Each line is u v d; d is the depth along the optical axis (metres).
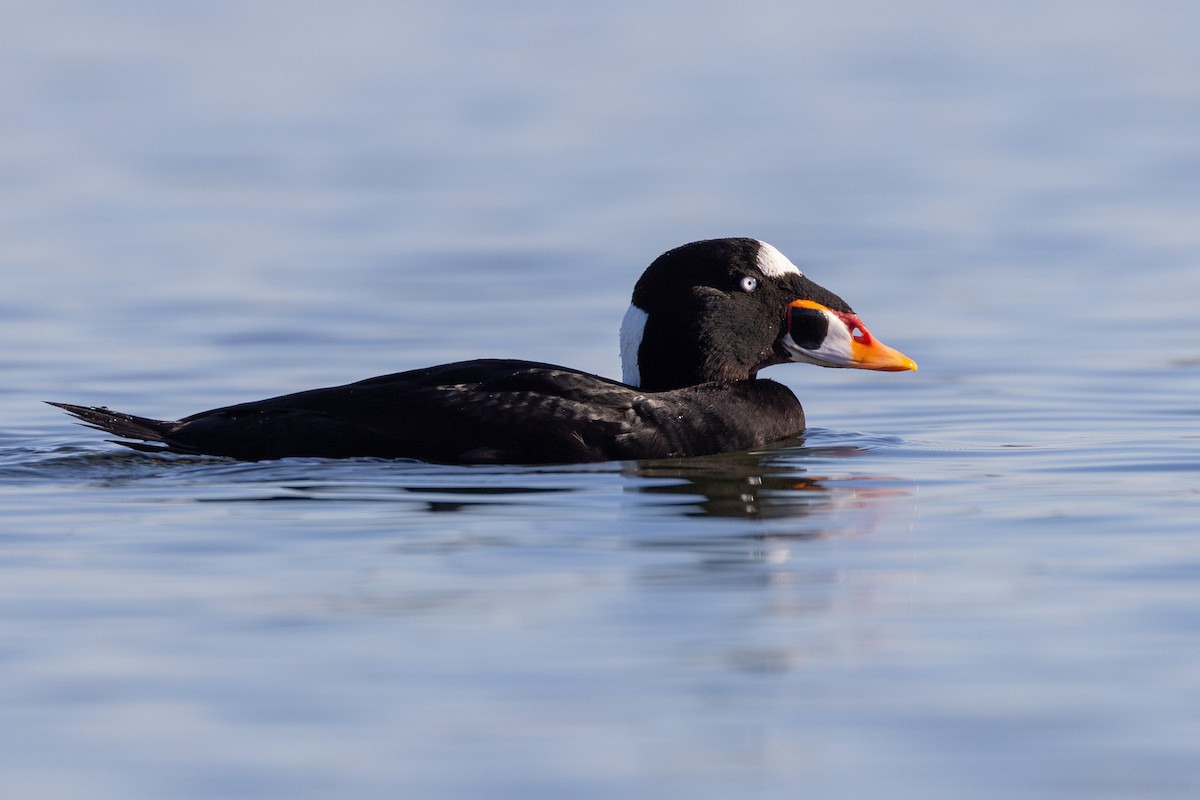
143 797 6.96
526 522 10.69
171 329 19.14
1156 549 10.05
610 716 7.62
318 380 16.78
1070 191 28.64
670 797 6.89
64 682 8.02
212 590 9.30
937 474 12.34
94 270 22.75
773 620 8.80
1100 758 7.18
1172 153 32.09
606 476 12.02
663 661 8.23
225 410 12.72
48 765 7.23
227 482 11.74
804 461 12.78
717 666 8.18
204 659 8.29
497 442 12.30
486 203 28.23
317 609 8.97
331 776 7.09
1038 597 9.16
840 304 14.00
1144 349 18.00
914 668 8.16
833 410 15.65
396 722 7.56
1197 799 6.79
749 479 12.05
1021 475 12.29
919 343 18.78
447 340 18.70
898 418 15.12
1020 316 19.97
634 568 9.69
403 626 8.71
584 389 12.63
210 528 10.54
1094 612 8.90
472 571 9.62
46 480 11.91
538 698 7.80
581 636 8.56
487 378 12.66
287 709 7.71
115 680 8.05
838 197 28.45
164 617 8.87
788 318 13.85
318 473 11.98
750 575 9.57
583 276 22.41
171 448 12.53
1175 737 7.37
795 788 6.97
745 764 7.17
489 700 7.79
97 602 9.12
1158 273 22.33
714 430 13.03
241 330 19.14
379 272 22.77
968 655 8.31
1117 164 31.17
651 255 23.81
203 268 22.95
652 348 13.62
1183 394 15.72
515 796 6.92
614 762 7.18
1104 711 7.64
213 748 7.35
